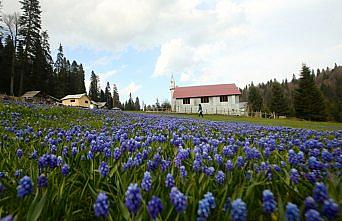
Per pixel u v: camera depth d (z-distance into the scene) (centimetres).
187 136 737
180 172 331
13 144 595
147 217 229
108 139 621
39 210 228
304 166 390
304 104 6931
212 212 254
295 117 7244
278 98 8488
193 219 235
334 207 200
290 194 284
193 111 6938
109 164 402
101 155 450
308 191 297
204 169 344
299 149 565
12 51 6975
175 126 1188
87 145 581
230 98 6781
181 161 402
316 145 536
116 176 338
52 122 1310
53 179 309
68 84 11400
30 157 436
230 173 353
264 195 215
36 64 7188
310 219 193
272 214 228
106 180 328
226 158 458
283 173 367
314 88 6944
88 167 398
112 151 479
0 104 1902
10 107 1778
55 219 251
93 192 286
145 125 1234
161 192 280
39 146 572
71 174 359
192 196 263
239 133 1009
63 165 346
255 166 389
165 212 250
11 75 6500
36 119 1391
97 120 1655
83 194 314
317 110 6875
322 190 232
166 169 365
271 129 1318
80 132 818
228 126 1480
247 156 433
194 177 322
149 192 272
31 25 6631
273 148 552
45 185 275
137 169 363
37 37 6800
